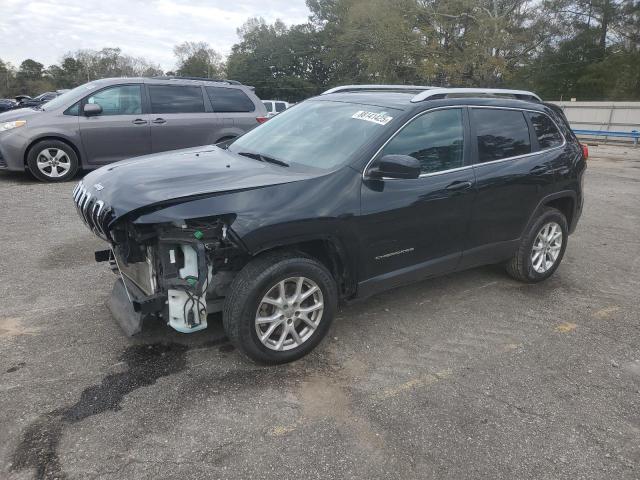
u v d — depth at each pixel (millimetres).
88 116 8844
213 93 9773
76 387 3111
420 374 3436
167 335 3754
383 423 2924
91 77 94125
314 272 3393
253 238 3102
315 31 69438
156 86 9328
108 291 4453
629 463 2709
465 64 36469
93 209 3264
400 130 3811
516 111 4715
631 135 23219
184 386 3172
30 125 8562
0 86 91438
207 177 3363
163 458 2582
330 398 3131
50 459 2539
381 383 3314
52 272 4852
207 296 3344
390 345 3799
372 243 3658
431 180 3928
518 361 3658
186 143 9508
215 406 2996
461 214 4145
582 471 2639
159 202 2963
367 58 41344
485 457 2701
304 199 3307
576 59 45312
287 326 3398
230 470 2527
